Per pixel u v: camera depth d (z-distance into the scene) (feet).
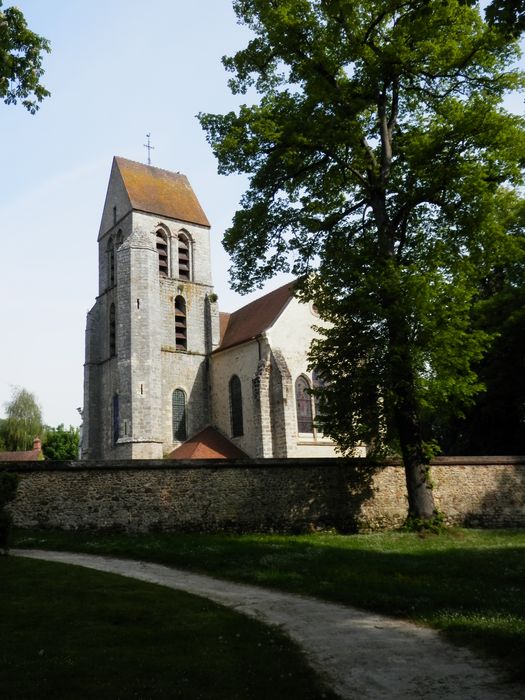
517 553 55.31
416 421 74.43
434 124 71.92
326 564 48.32
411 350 68.59
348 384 73.92
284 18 70.90
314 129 72.33
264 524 72.54
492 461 87.86
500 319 111.34
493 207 71.67
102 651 25.84
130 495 66.80
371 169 78.33
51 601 34.68
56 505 63.67
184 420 141.28
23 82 57.88
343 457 79.87
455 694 22.06
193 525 68.85
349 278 72.43
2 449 245.65
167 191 156.97
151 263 140.87
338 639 29.17
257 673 23.77
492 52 71.05
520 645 26.32
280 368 119.75
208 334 149.07
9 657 24.88
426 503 72.79
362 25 73.46
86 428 146.51
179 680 22.63
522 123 68.95
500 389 112.06
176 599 36.11
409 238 80.89
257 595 39.06
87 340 151.94
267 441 118.73
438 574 44.27
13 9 55.93
